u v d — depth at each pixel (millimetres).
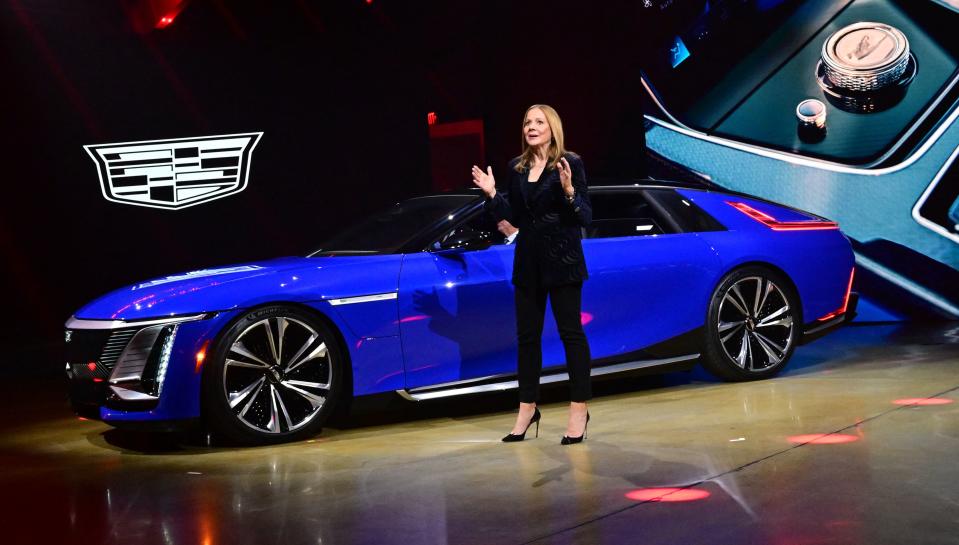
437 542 2547
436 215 4551
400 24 10250
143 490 3348
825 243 5207
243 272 4125
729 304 4910
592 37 8984
